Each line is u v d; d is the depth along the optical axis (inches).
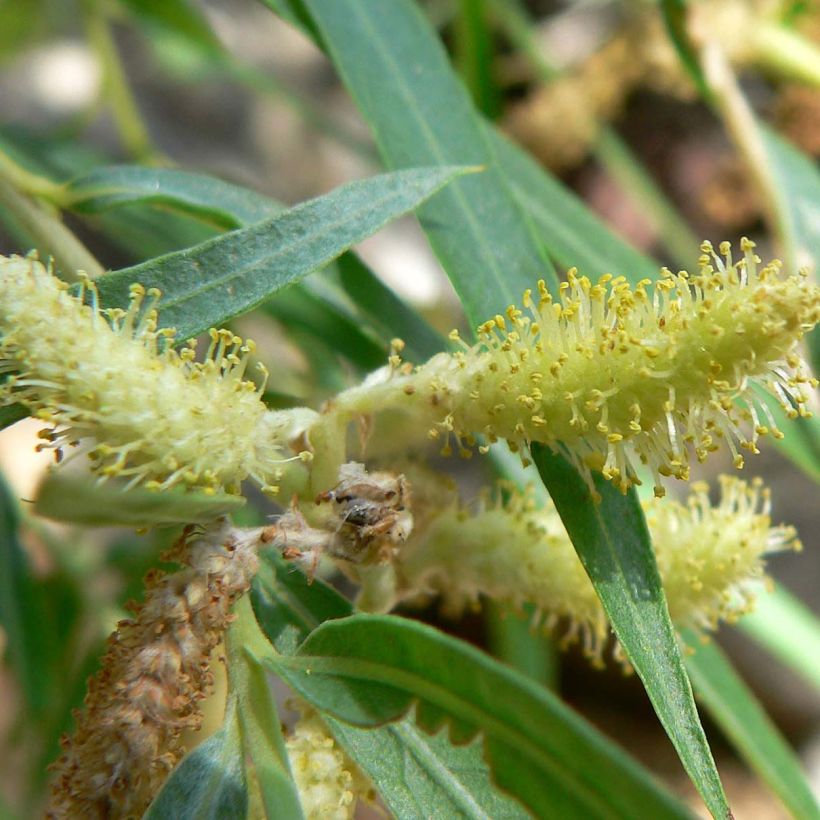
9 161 6.4
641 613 5.5
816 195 7.9
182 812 5.2
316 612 5.9
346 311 7.1
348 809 5.4
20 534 7.6
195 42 9.3
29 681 7.6
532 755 5.0
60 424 5.2
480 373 5.5
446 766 5.5
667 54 12.1
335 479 5.6
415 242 14.1
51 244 6.3
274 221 5.7
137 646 5.2
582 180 14.8
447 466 12.6
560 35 14.0
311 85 16.0
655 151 14.7
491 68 9.8
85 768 5.2
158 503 5.0
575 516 5.6
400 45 6.6
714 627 6.0
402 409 5.6
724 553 5.9
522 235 6.3
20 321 5.2
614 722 13.8
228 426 5.3
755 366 5.3
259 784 5.2
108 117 14.9
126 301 5.6
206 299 5.6
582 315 5.4
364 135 15.8
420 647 5.1
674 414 5.4
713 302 5.3
